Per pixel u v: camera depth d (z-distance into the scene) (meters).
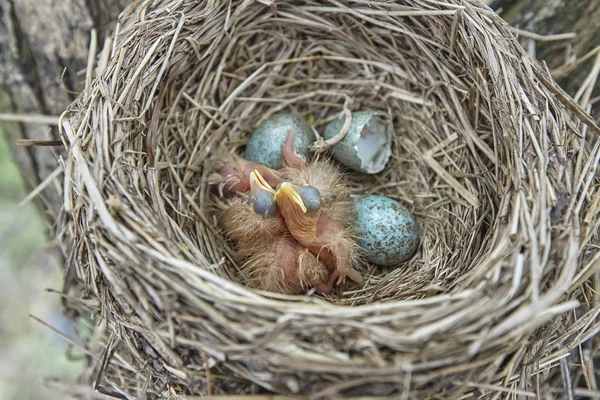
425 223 0.30
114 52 0.27
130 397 0.26
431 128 0.30
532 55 0.29
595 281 0.27
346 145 0.30
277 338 0.23
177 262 0.24
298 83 0.31
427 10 0.28
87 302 0.27
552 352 0.26
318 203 0.27
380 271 0.30
